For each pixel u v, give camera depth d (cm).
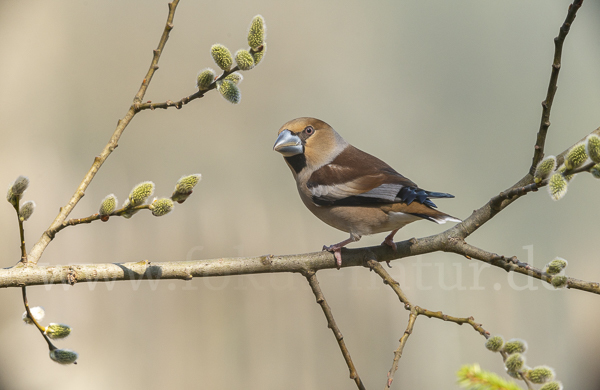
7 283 494
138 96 528
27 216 505
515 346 441
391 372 480
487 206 602
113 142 532
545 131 552
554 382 403
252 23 497
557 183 445
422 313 519
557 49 514
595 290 507
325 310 557
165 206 470
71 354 472
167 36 533
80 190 517
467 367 358
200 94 503
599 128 582
